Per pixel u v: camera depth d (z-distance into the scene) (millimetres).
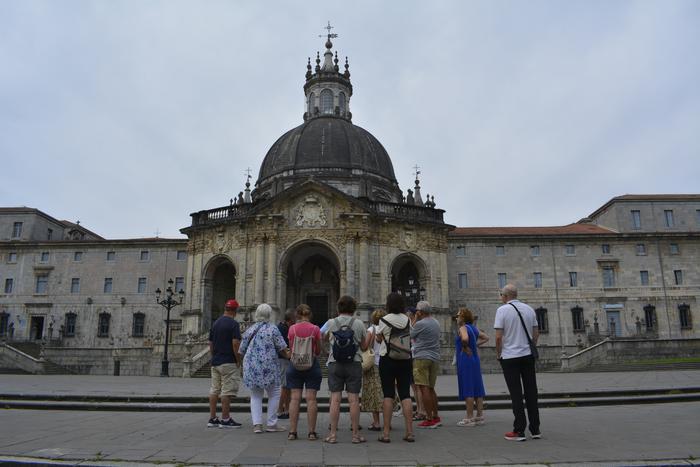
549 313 63781
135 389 23891
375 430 13125
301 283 56531
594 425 13180
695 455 9242
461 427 13359
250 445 10656
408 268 56281
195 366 37969
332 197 49625
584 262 65188
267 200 49469
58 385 26734
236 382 13586
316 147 59031
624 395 20250
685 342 44938
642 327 63188
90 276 68438
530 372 11555
